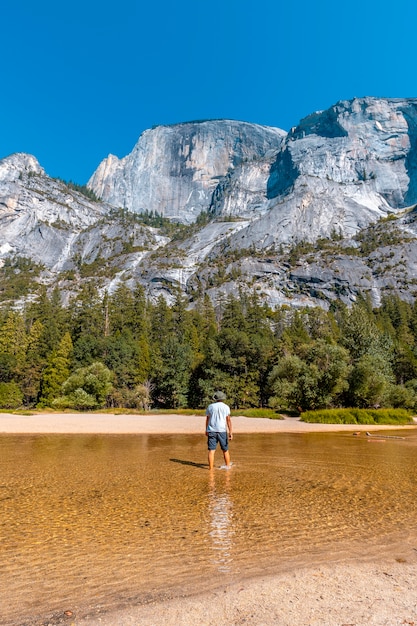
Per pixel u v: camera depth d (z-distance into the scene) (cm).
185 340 7656
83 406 4975
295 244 18150
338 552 414
